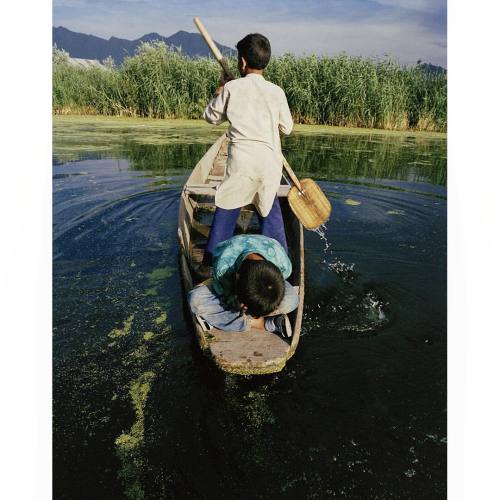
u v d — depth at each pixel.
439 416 1.85
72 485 1.55
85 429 1.77
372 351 2.24
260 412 1.86
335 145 6.88
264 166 2.42
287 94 8.57
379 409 1.88
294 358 2.16
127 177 4.86
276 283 1.76
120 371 2.07
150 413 1.85
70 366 2.10
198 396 1.93
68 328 2.37
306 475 1.60
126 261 3.11
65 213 3.83
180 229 3.14
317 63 8.47
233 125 2.41
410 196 4.57
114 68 9.26
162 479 1.57
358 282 2.88
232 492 1.53
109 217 3.80
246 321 2.07
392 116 8.38
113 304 2.60
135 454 1.66
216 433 1.75
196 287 2.15
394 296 2.73
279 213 2.66
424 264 3.15
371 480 1.59
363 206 4.26
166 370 2.08
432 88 8.25
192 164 5.47
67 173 4.92
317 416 1.84
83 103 9.23
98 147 6.17
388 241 3.51
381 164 5.80
